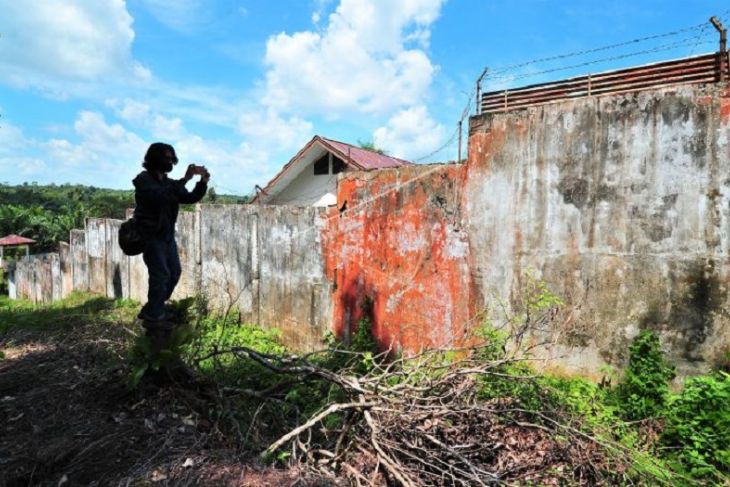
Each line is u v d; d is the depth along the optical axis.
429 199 6.81
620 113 5.43
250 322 9.66
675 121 5.13
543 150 5.93
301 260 8.54
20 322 8.26
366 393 4.04
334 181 15.54
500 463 3.98
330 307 8.10
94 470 3.33
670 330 5.24
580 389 5.28
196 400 4.17
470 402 4.50
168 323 4.34
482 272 6.40
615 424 4.59
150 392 4.27
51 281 19.14
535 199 6.00
